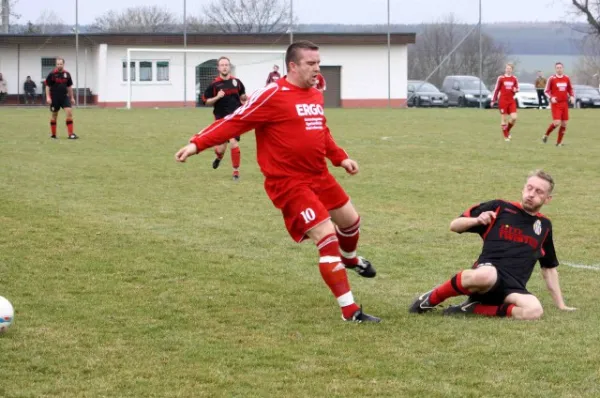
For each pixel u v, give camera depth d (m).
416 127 36.88
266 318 8.58
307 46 8.39
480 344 7.62
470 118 44.31
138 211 15.20
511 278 8.59
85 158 23.48
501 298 8.63
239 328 8.20
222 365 7.07
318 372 6.89
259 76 64.06
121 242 12.43
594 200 16.89
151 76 62.16
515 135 32.69
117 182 18.92
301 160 8.45
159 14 76.38
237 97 20.31
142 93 62.00
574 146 28.09
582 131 35.09
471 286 8.45
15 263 10.98
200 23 71.31
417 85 64.69
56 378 6.74
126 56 62.06
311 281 10.30
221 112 20.27
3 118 41.81
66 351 7.42
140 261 11.20
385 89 65.06
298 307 9.04
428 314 8.77
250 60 63.59
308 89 8.56
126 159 23.38
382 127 36.84
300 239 8.62
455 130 35.12
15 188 17.67
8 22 67.12
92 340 7.75
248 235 13.17
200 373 6.85
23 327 8.14
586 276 10.68
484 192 17.81
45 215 14.51
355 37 64.44
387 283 10.27
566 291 9.88
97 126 36.41
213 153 25.11
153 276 10.41
